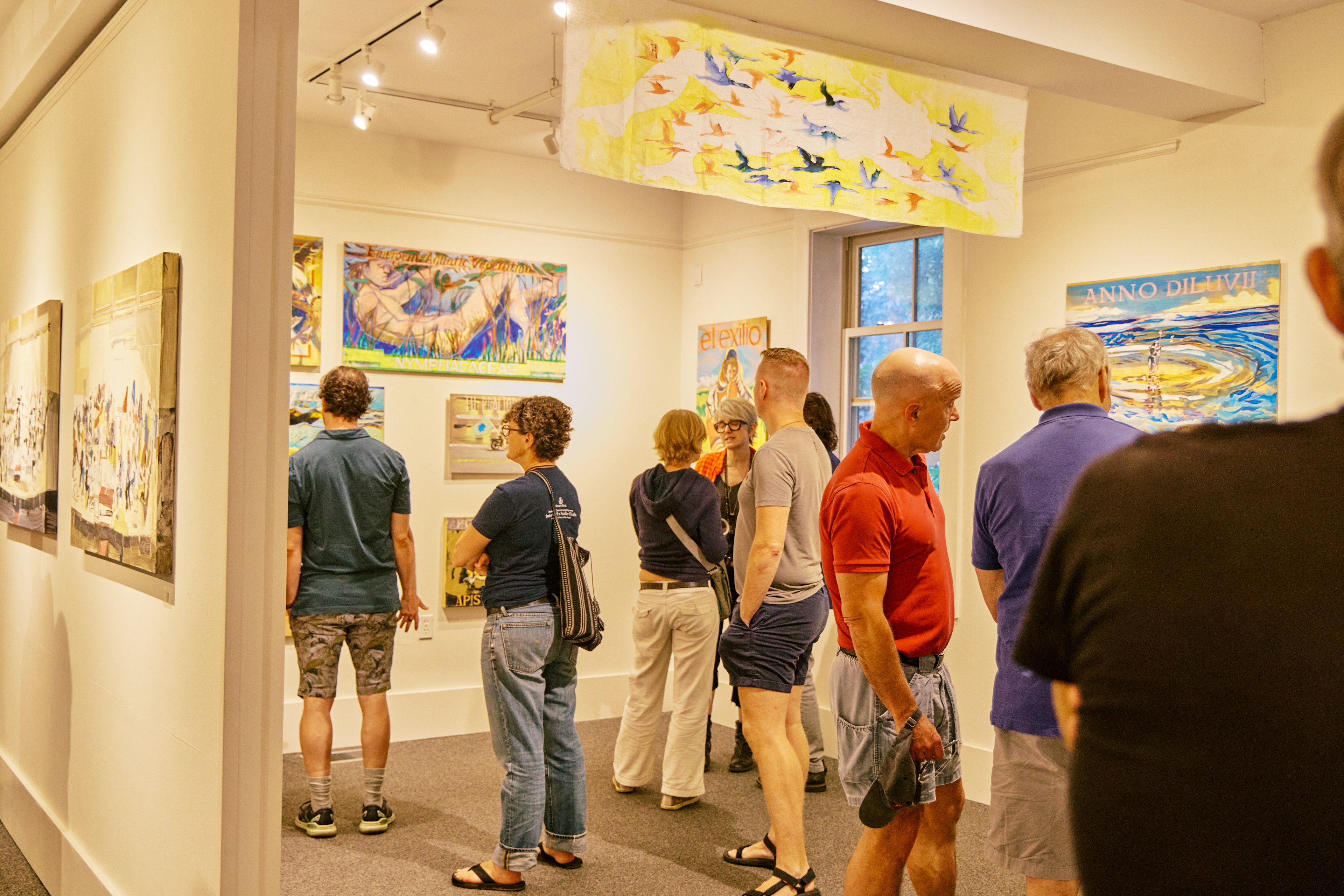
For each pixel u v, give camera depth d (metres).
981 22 2.85
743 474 4.48
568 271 5.77
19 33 3.73
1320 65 3.23
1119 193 3.77
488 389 5.53
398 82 4.55
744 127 2.80
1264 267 3.33
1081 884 0.75
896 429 2.32
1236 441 0.76
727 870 3.47
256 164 2.19
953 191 3.16
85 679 3.23
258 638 2.22
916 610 2.31
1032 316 4.05
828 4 2.70
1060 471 2.12
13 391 4.16
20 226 4.12
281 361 2.24
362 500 3.75
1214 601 0.70
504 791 3.27
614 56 2.62
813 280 5.32
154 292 2.54
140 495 2.65
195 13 2.40
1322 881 0.65
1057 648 0.84
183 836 2.39
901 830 2.34
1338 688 0.66
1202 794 0.69
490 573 3.27
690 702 4.11
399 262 5.26
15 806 4.02
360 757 4.86
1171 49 3.18
